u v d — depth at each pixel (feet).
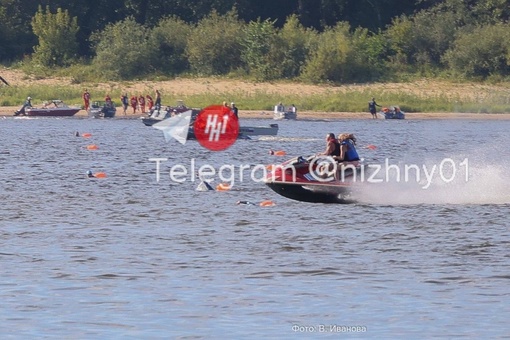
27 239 255.50
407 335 174.19
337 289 203.41
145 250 241.55
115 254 236.43
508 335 174.09
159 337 172.55
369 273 217.15
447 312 187.11
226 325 179.22
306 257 233.76
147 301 193.88
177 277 212.84
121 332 175.01
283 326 178.91
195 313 186.19
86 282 207.72
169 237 260.01
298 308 189.67
